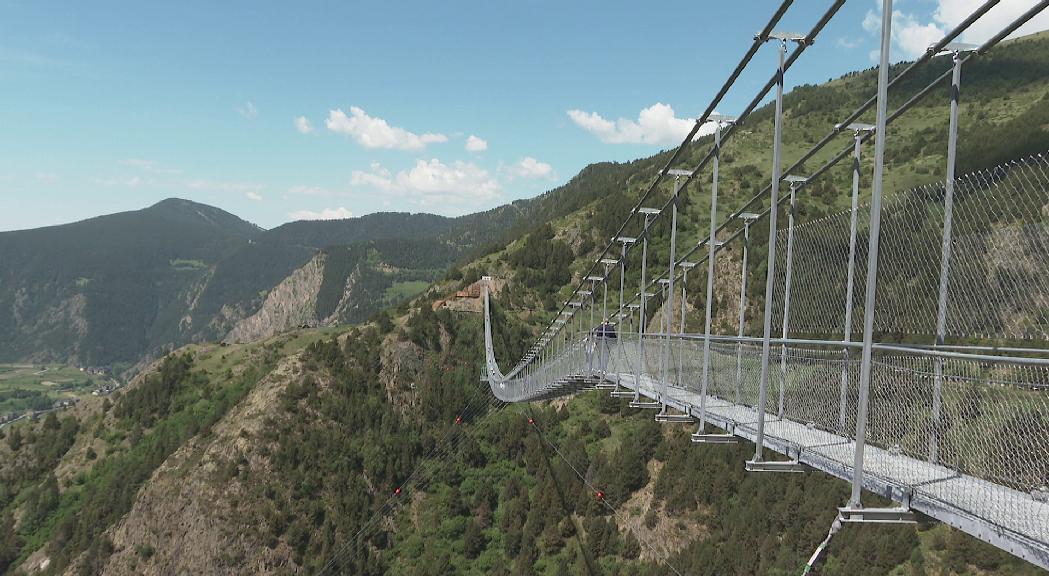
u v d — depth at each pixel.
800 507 48.50
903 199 11.74
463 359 92.25
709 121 16.19
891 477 9.01
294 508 68.00
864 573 39.06
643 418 71.50
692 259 82.44
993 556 35.09
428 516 69.25
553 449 72.62
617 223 113.19
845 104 129.62
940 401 9.29
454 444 77.56
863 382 8.69
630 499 62.09
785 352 13.64
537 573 59.25
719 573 48.09
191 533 65.69
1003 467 8.21
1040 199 9.09
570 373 26.94
